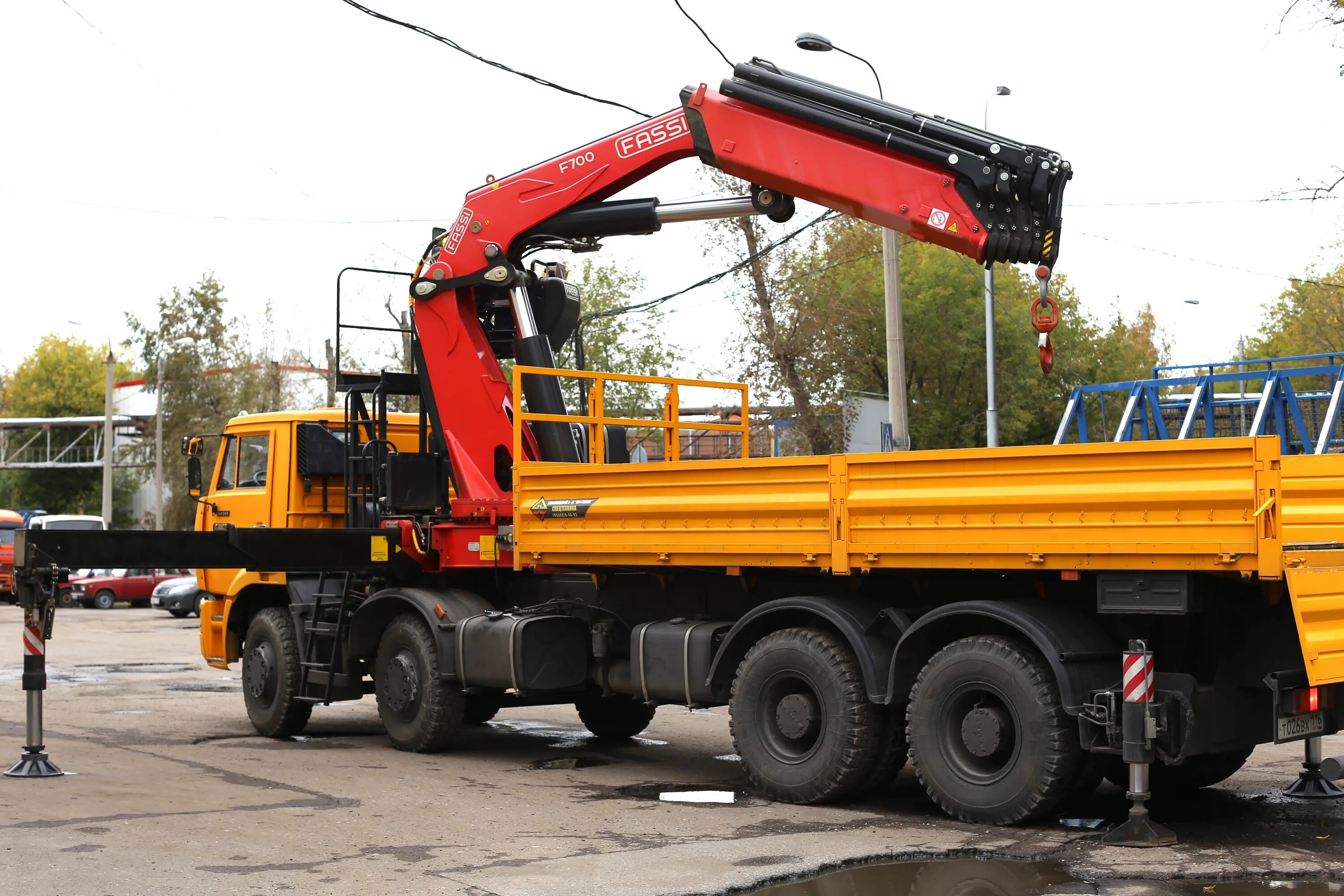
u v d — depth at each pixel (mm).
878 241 31297
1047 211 8805
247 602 12648
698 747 11461
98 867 6379
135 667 19000
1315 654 6652
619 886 6078
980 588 8062
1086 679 7281
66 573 9375
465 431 11000
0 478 83250
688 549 8844
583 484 9609
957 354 43438
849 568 7992
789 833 7387
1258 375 19109
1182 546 6750
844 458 8023
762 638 8742
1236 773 9562
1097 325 51125
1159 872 6398
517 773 9805
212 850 6816
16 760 9938
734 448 14922
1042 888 6109
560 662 9961
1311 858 6703
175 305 59250
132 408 76875
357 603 11375
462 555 10672
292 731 11727
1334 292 40469
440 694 10477
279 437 12164
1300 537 6750
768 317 29094
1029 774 7293
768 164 9516
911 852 6828
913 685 7898
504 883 6141
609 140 10531
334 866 6488
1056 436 20672
